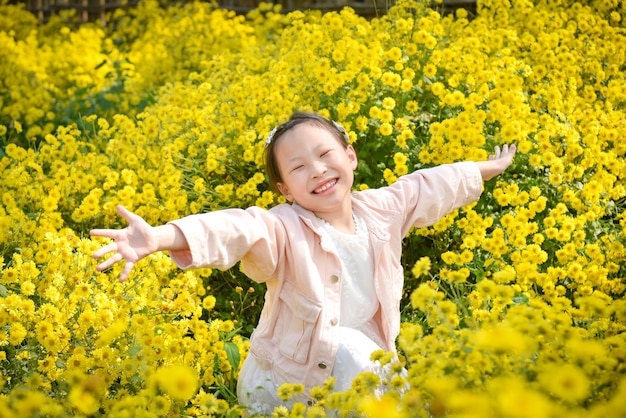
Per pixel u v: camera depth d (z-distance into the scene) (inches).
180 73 269.9
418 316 136.3
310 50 179.6
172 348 111.0
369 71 175.2
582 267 136.1
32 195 157.4
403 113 167.0
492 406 67.4
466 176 119.7
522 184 155.7
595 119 173.3
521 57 203.6
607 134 168.4
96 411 97.3
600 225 152.3
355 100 165.9
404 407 76.6
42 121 246.8
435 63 173.2
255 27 303.9
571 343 75.6
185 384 79.5
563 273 131.2
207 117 178.1
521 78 170.6
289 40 206.8
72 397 87.9
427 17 194.2
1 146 222.5
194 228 97.2
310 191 107.1
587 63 196.9
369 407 72.9
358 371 99.3
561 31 205.9
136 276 126.3
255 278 106.0
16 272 118.3
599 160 159.0
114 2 401.7
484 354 76.5
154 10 361.7
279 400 103.5
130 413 82.8
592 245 137.3
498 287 86.6
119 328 104.6
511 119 161.8
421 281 145.6
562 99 182.1
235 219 100.7
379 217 111.6
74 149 177.0
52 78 283.3
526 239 150.2
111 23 392.2
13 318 109.6
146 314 119.3
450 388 72.2
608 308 83.4
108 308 112.3
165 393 101.7
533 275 128.0
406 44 178.9
